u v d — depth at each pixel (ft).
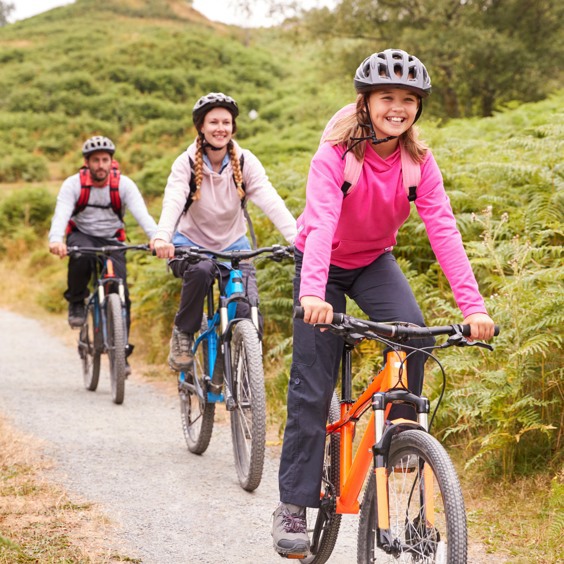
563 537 12.87
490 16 84.43
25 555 12.25
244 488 16.15
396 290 11.26
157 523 14.26
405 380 10.04
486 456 16.28
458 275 10.19
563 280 17.65
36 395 25.13
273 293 25.91
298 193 28.48
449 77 83.82
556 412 16.22
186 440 19.38
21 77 178.40
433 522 9.08
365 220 10.93
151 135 134.10
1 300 51.44
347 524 14.64
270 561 12.80
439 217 10.65
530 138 25.48
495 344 16.47
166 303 31.17
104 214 25.27
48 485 15.87
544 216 21.24
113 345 24.09
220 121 17.33
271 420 21.18
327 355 11.22
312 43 99.76
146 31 250.78
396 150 10.71
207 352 17.92
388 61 10.05
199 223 18.06
